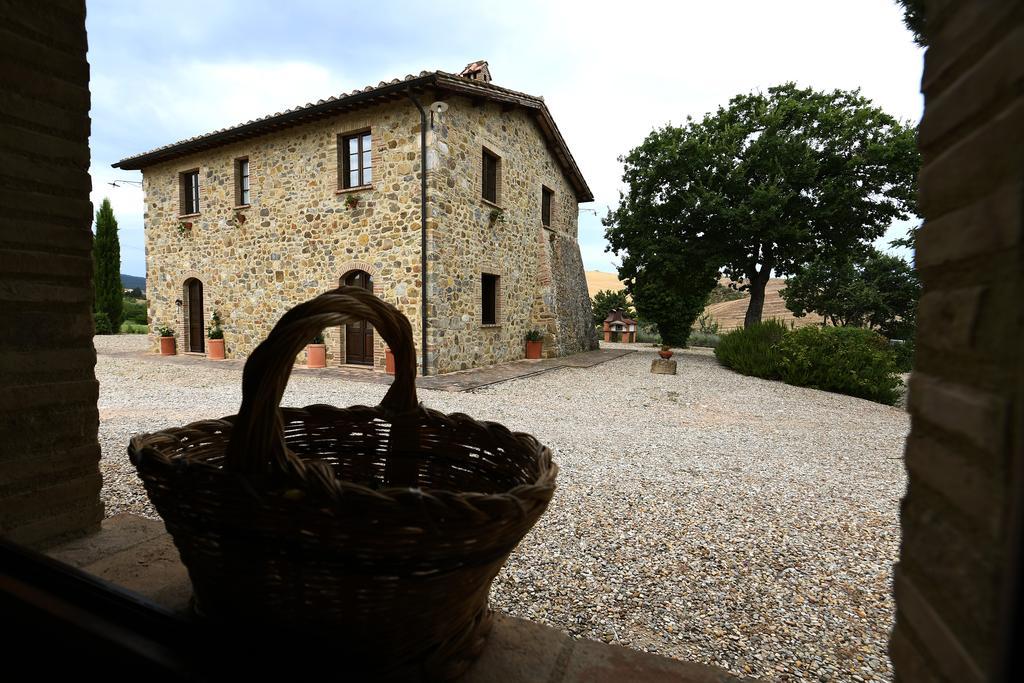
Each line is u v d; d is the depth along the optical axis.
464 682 0.93
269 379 0.70
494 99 8.42
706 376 9.07
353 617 0.74
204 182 9.69
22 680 0.67
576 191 13.79
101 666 0.64
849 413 6.16
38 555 0.73
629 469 3.41
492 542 0.77
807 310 18.05
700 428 4.98
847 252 12.20
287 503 0.68
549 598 1.78
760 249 12.91
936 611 0.47
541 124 10.59
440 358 7.72
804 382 8.19
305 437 1.31
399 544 0.69
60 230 1.51
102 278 17.64
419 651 0.83
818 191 11.52
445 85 7.09
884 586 1.95
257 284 9.20
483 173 9.05
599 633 1.58
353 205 7.94
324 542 0.69
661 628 1.63
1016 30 0.37
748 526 2.50
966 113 0.44
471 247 8.45
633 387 7.62
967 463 0.42
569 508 2.65
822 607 1.79
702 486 3.10
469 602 0.86
